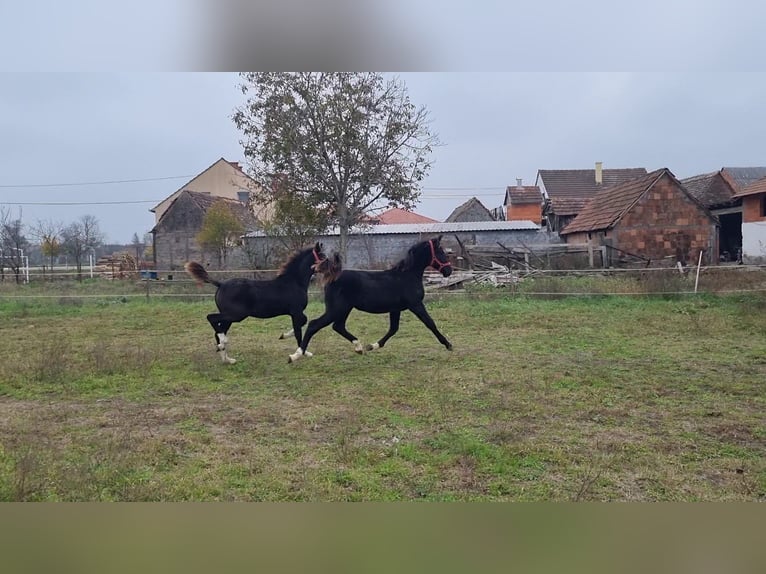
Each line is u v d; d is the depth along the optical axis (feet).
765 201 75.00
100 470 12.81
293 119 66.28
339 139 65.26
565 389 20.34
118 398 19.74
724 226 90.48
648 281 48.73
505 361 25.30
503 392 20.01
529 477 12.61
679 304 43.86
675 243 72.49
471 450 14.07
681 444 14.75
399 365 24.81
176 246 104.53
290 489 11.97
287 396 19.93
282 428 16.28
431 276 62.23
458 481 12.39
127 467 12.98
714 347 28.07
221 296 24.29
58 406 18.74
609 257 70.64
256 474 12.78
